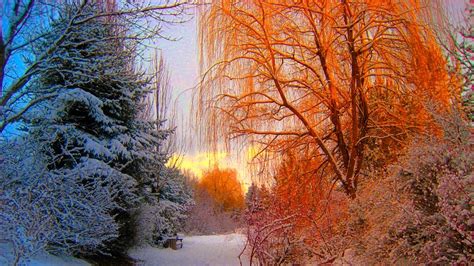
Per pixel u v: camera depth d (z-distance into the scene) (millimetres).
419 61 7562
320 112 8898
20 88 8695
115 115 13258
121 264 12320
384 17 7758
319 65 8648
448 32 7719
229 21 8539
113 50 11570
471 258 3928
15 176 7273
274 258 6430
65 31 8586
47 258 8078
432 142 5277
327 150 8195
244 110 8586
